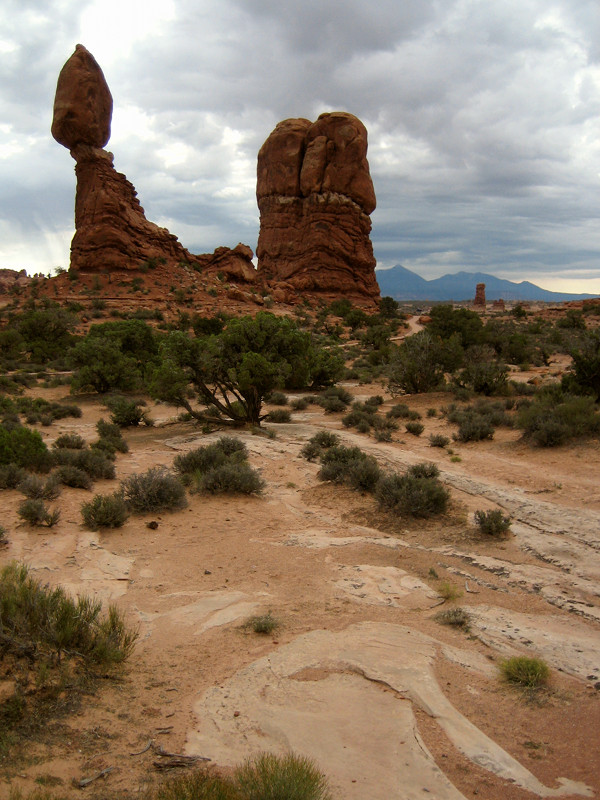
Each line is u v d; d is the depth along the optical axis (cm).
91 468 1341
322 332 8406
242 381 2142
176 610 637
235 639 561
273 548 887
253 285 10556
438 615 636
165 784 319
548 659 522
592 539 885
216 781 313
